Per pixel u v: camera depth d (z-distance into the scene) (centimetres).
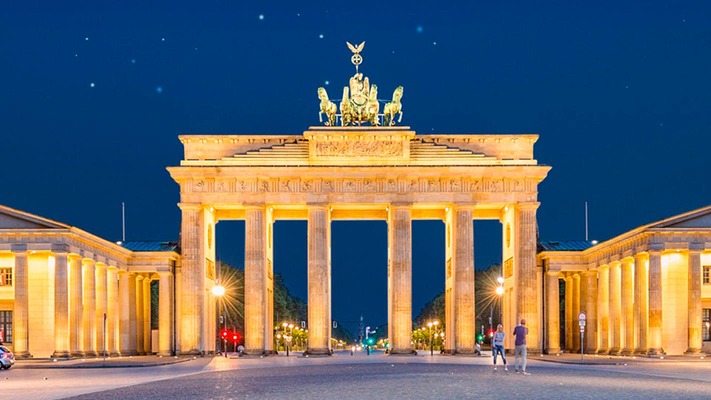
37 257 12794
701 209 12188
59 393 5772
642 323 12625
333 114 14900
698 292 12100
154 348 16475
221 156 14625
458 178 14462
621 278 13538
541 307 15162
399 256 14412
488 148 14662
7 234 12269
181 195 14488
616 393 5384
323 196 14425
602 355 13975
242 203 14450
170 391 5756
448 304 15412
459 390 5475
